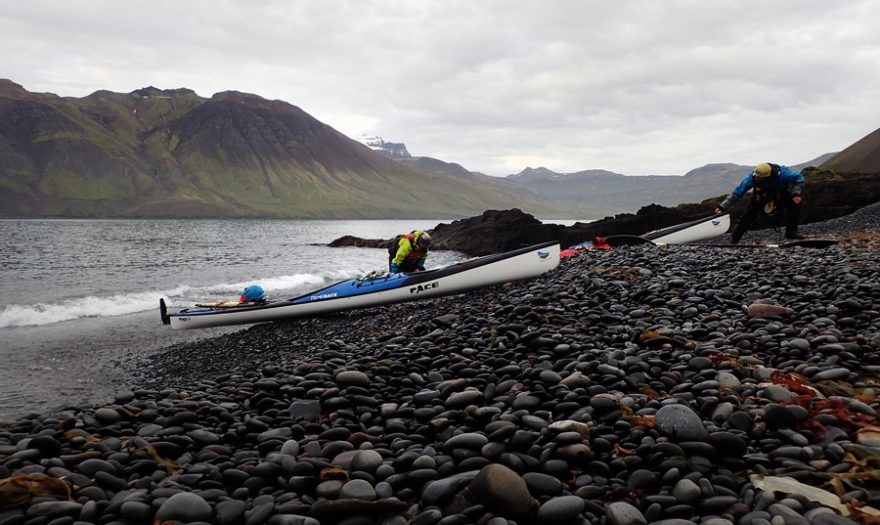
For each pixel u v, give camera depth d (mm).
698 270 10617
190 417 5406
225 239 64750
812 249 13078
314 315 12422
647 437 3934
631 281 10055
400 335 8945
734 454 3684
